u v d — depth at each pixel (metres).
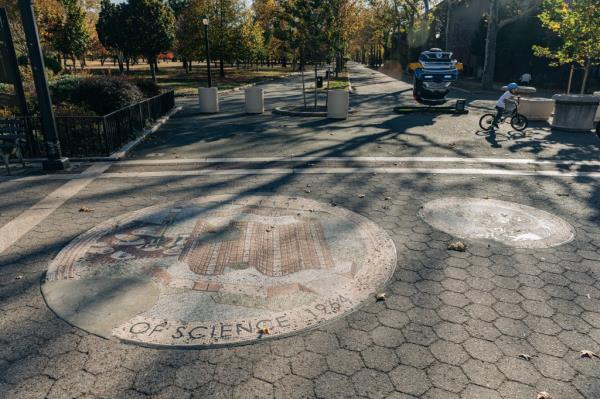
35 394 2.97
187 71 52.03
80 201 6.98
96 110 13.04
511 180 8.27
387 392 3.04
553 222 6.15
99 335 3.60
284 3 19.03
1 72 9.36
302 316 3.89
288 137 12.62
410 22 48.84
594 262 4.96
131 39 32.84
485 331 3.71
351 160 9.78
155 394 2.99
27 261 4.90
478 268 4.81
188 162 9.60
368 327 3.76
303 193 7.40
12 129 9.14
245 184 7.93
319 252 5.12
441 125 14.75
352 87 31.42
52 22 37.84
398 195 7.33
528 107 15.41
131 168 9.09
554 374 3.21
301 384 3.10
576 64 28.00
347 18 42.81
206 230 5.76
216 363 3.30
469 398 2.99
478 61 39.19
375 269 4.75
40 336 3.59
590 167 9.21
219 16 42.06
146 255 5.02
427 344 3.54
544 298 4.23
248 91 17.61
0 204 6.85
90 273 4.61
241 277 4.54
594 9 15.45
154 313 3.90
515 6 31.38
